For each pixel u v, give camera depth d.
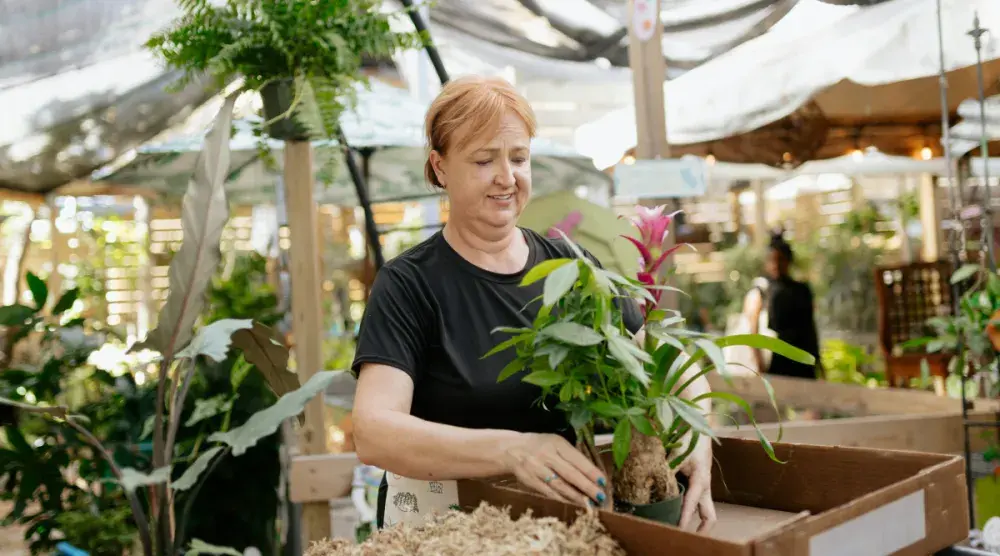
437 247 1.29
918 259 7.15
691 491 1.07
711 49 3.38
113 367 2.98
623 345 0.90
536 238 1.39
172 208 7.03
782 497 1.10
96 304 6.84
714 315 7.43
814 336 4.57
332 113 2.06
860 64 2.99
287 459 2.84
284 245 3.47
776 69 3.25
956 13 2.80
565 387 0.96
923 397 2.87
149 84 3.35
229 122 1.97
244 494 2.93
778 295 4.57
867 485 1.02
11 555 3.61
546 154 3.60
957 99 3.55
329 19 2.03
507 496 0.94
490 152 1.20
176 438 2.90
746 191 8.23
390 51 2.15
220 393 2.92
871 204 7.84
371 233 2.75
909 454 0.98
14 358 3.99
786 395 3.54
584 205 2.22
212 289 3.44
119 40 3.11
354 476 2.23
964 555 0.92
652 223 1.10
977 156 3.83
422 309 1.24
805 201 8.48
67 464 2.78
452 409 1.24
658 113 2.42
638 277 1.07
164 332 1.93
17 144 3.35
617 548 0.81
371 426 1.09
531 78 4.08
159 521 2.05
